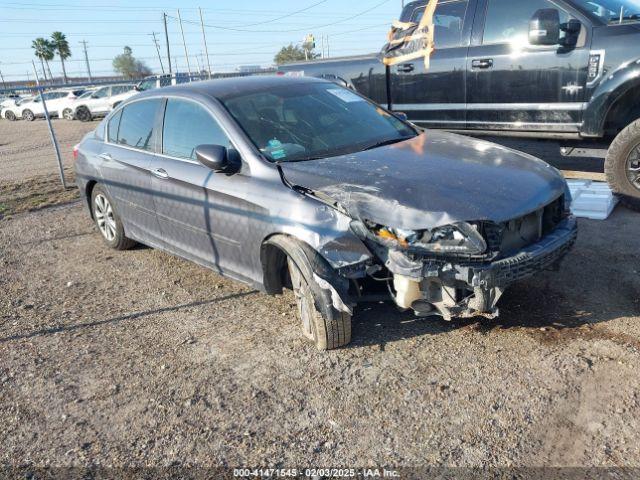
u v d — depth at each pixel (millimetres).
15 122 29359
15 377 3805
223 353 3881
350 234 3428
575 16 6043
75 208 8273
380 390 3340
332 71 8188
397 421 3074
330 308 3486
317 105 4711
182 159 4668
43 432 3230
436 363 3545
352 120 4676
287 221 3658
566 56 6109
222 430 3121
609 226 5676
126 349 4051
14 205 8680
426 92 7336
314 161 4004
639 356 3441
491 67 6672
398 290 3395
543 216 3711
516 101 6602
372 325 4043
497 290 3334
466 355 3600
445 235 3246
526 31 6402
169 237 5020
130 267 5668
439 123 7367
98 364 3883
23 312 4809
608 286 4371
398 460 2807
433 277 3266
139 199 5219
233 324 4277
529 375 3354
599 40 5879
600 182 6602
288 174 3855
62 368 3869
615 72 5797
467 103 7008
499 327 3889
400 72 7492
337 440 2973
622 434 2846
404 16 7520
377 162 3885
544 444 2826
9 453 3082
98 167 5770
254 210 3912
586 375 3311
